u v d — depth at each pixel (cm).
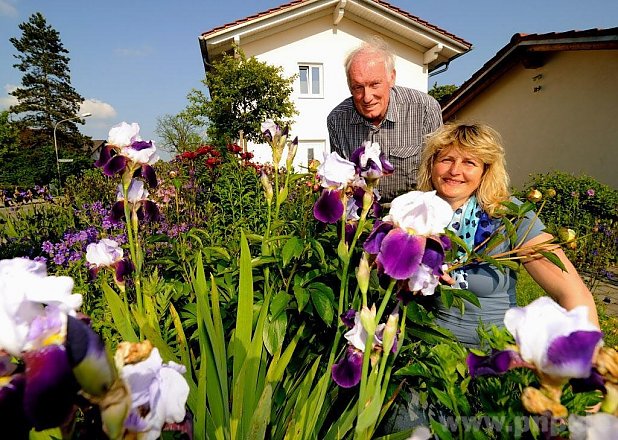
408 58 1456
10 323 61
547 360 73
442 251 123
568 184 796
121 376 68
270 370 172
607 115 936
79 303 73
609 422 69
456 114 1548
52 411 59
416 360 179
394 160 374
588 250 623
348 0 1316
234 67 1267
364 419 125
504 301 226
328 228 263
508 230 191
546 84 1102
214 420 153
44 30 4678
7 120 4591
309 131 1472
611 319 390
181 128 3278
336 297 219
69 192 613
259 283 249
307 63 1448
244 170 640
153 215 229
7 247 460
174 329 221
